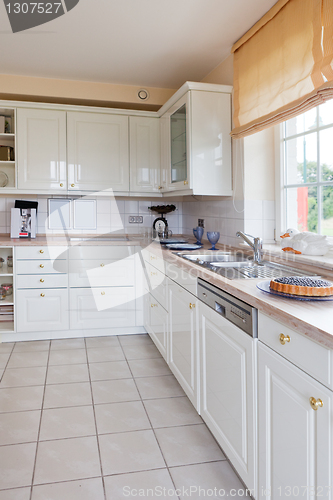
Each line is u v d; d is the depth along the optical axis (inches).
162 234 157.6
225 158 116.8
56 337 140.7
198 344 82.4
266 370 53.4
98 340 139.3
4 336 136.6
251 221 108.0
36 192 142.5
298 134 97.8
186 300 91.0
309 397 43.6
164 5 91.6
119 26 102.0
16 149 139.6
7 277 151.7
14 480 66.4
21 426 82.9
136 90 149.1
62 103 150.2
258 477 55.9
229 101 117.0
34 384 102.9
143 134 150.5
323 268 76.7
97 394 97.8
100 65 128.8
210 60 124.1
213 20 98.3
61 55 120.7
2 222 153.3
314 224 93.4
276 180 106.5
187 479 67.2
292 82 83.6
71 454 73.8
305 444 44.4
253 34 100.0
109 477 67.5
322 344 41.3
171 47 114.5
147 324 138.7
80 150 144.8
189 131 114.1
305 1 78.0
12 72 135.4
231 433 65.4
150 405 92.6
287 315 47.3
